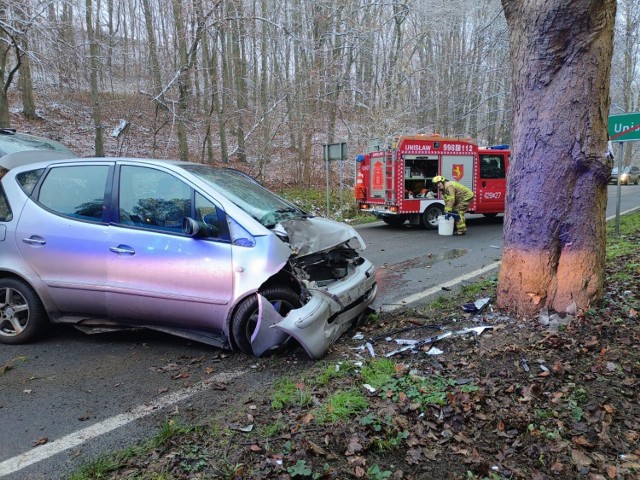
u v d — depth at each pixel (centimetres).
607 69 393
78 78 1622
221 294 383
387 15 2272
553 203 404
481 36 2534
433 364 355
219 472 240
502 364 348
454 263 823
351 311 443
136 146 1756
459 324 431
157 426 295
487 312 454
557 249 411
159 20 1903
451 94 2864
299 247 413
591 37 379
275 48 1956
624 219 1230
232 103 1991
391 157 1284
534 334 389
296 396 318
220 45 2245
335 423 280
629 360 338
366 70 2478
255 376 362
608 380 319
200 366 385
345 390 321
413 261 854
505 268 441
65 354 415
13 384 357
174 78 1355
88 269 410
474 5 2570
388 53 2491
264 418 294
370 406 300
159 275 394
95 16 2020
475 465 246
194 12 1301
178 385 351
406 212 1281
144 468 248
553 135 398
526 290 421
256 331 364
